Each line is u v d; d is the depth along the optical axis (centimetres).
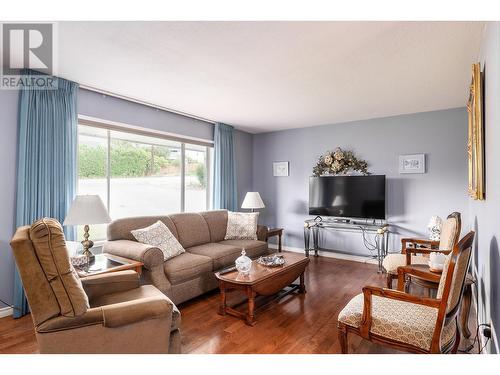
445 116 416
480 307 243
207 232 412
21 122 274
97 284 213
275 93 348
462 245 152
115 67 272
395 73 285
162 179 442
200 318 272
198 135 482
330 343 226
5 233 271
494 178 162
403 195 446
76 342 149
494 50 156
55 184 295
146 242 313
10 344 223
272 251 534
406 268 243
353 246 491
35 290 143
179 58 252
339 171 496
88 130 351
